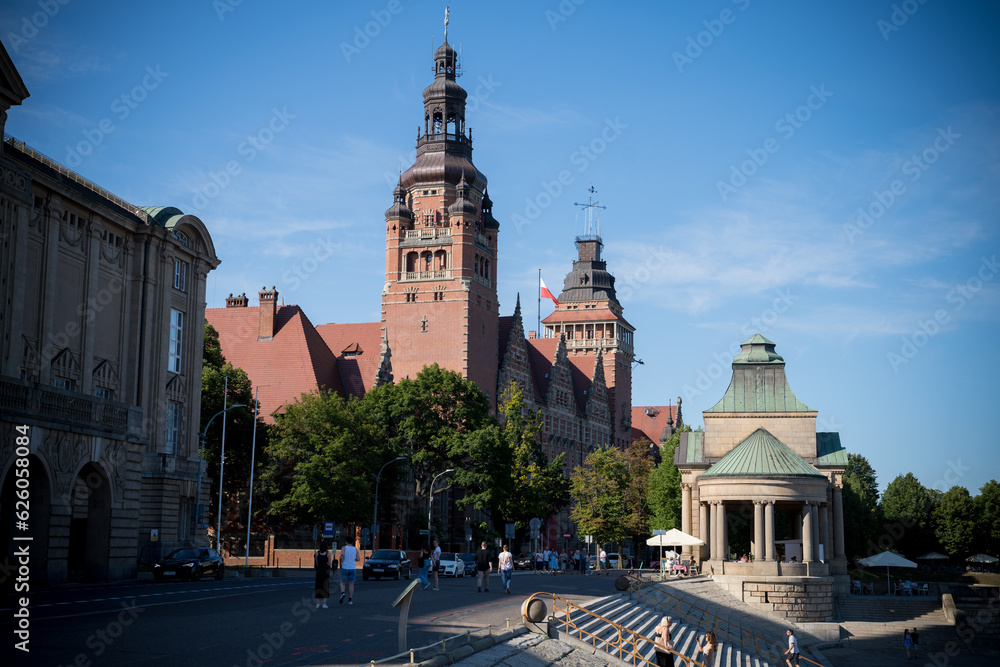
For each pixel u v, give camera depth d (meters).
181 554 60.00
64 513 51.62
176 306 77.62
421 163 144.12
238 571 72.00
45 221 63.00
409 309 138.38
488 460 108.50
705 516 89.00
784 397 100.06
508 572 52.97
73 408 52.41
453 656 27.66
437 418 111.75
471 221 138.50
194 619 34.81
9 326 56.62
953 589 115.38
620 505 133.38
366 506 95.62
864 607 97.44
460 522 135.12
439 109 146.12
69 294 65.62
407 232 140.75
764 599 81.56
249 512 85.31
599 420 189.62
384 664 25.66
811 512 84.75
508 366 149.75
